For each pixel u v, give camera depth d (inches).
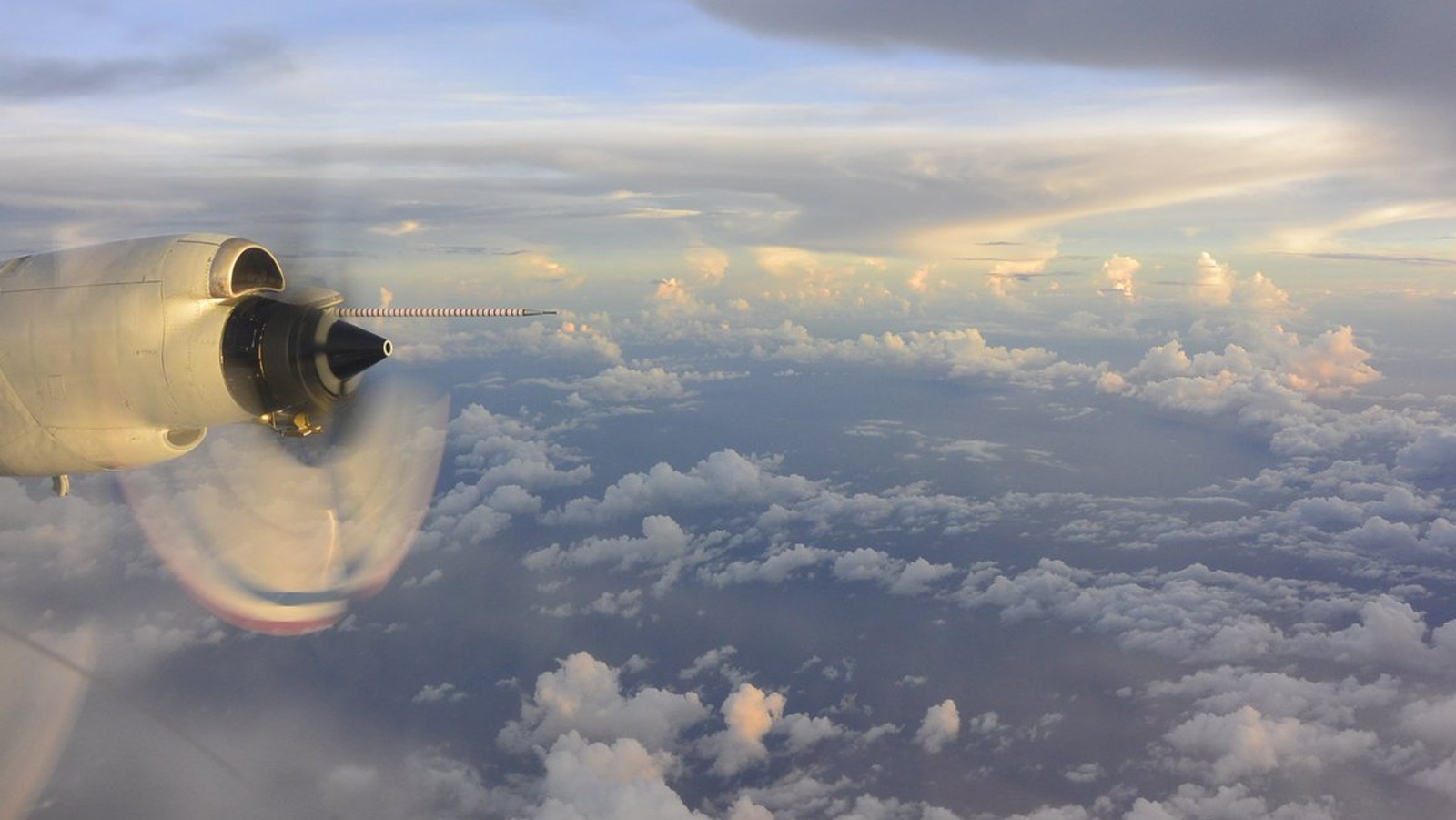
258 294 325.7
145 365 305.1
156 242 316.5
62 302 305.7
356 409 424.2
